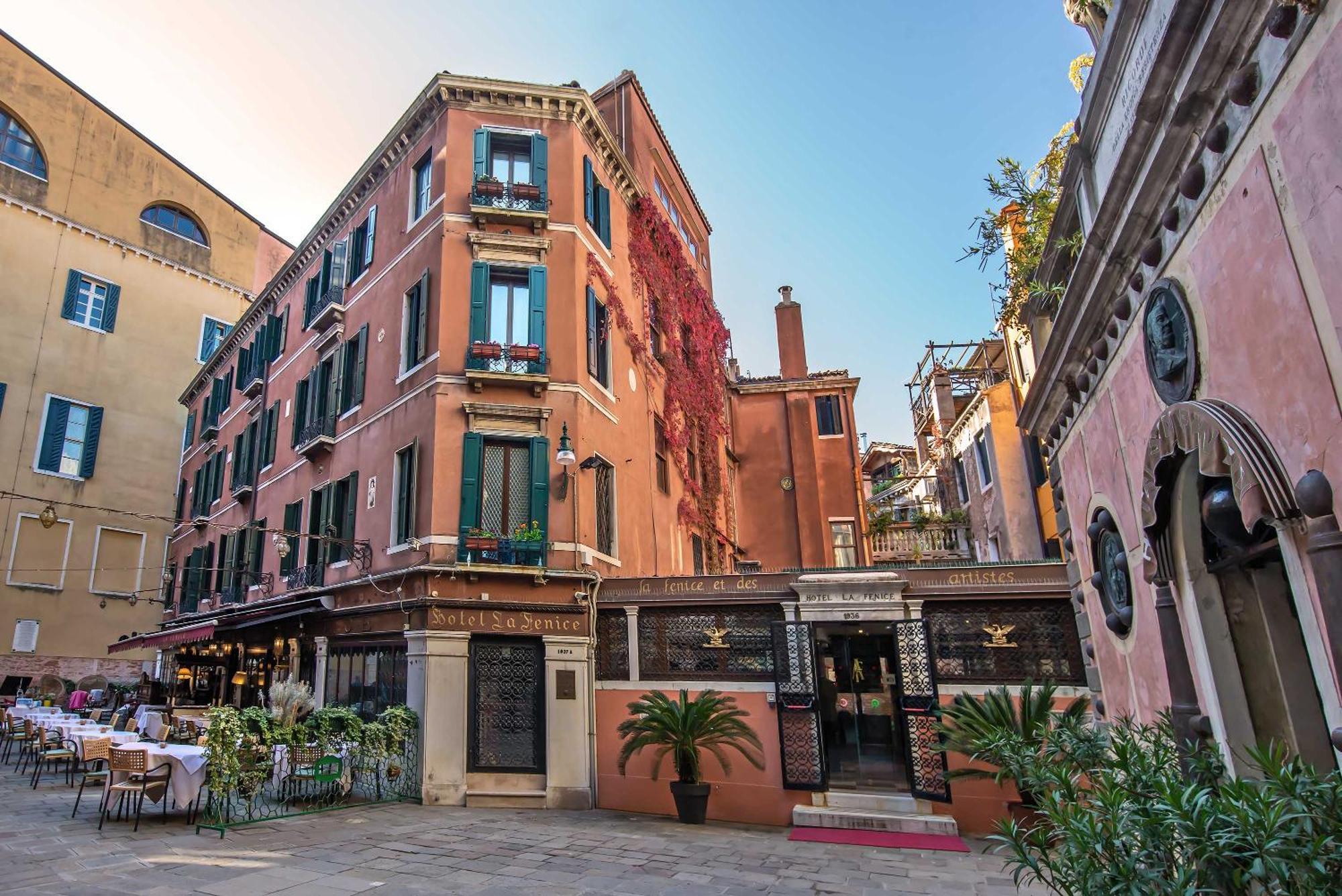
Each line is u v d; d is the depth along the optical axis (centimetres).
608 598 1297
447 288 1414
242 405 2344
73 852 730
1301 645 484
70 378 2588
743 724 1109
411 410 1403
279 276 2145
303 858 755
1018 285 888
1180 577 524
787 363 2694
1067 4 754
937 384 2584
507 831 948
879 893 702
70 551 2489
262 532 1975
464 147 1523
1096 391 704
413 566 1240
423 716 1166
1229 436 393
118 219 2811
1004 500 1994
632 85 2173
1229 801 321
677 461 1953
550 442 1367
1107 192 533
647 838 948
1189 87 418
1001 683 1090
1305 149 335
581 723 1215
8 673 2286
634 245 1877
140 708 1638
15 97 2559
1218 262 426
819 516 2406
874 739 1170
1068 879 371
